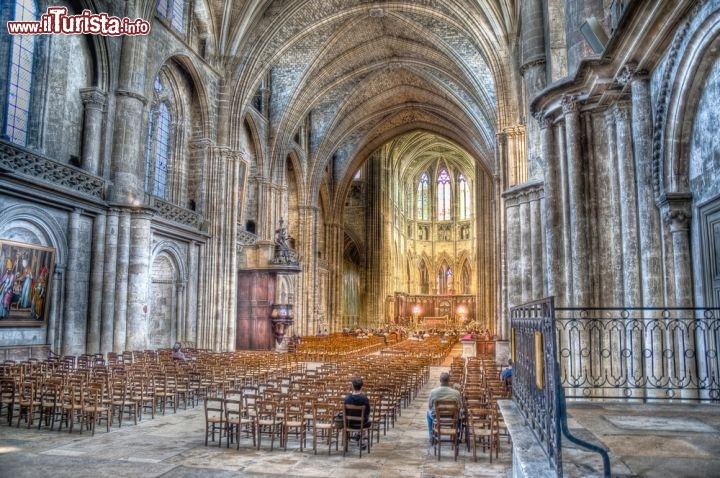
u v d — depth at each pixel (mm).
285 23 33281
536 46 18625
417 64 42844
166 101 28641
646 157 9906
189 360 18984
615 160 11430
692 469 4859
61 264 19625
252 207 38750
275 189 40250
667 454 5355
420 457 9250
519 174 27609
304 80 40031
